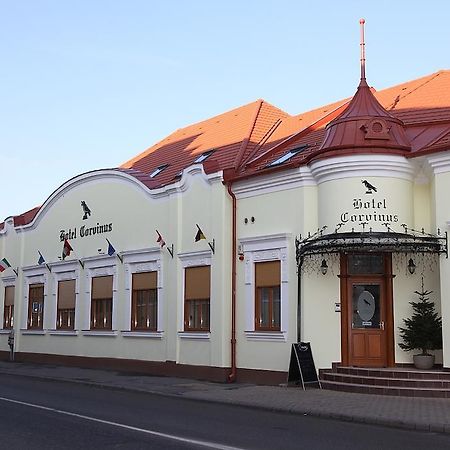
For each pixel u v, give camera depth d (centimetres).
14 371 2558
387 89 2498
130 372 2411
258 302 2011
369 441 1087
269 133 2602
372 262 1867
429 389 1596
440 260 1706
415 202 1836
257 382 1959
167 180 2548
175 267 2283
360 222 1772
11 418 1310
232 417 1362
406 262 1841
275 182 1969
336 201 1805
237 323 2050
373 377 1689
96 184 2756
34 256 3167
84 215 2816
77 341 2772
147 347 2391
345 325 1844
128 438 1086
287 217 1936
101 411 1430
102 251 2683
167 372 2267
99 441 1059
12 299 3328
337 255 1867
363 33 1984
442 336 1691
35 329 3095
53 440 1066
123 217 2583
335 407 1441
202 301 2186
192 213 2241
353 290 1867
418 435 1164
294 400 1561
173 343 2253
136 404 1575
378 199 1777
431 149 1725
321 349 1841
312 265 1862
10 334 3222
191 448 1000
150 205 2444
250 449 996
